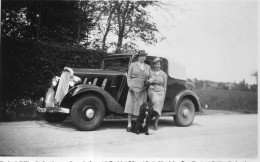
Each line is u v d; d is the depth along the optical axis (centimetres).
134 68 598
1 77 830
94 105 585
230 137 605
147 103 586
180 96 697
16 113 734
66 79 614
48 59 902
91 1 1318
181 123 716
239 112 1273
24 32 1252
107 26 1345
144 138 553
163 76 633
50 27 1257
